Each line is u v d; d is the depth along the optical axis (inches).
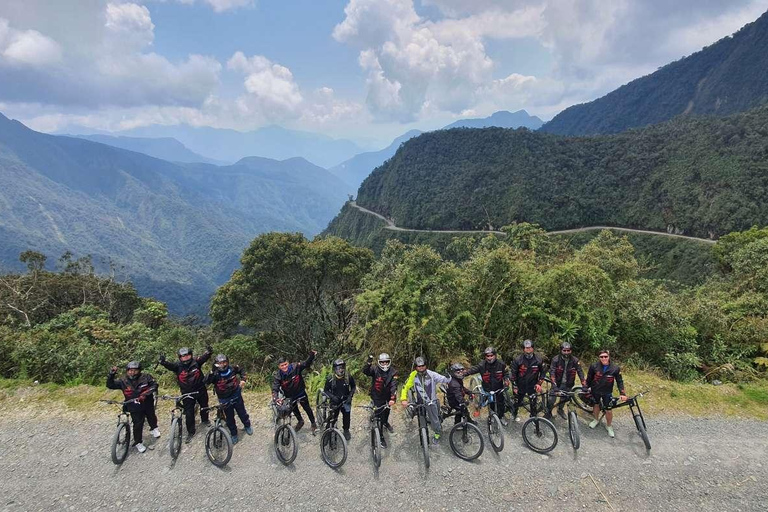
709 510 220.1
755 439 283.3
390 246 509.4
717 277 706.2
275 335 802.2
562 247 707.4
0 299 895.7
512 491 234.8
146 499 235.0
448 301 395.5
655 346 420.2
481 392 279.3
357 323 447.2
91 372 392.8
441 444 277.9
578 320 393.1
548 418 282.4
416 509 223.1
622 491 233.9
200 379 291.1
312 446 279.6
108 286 1107.3
